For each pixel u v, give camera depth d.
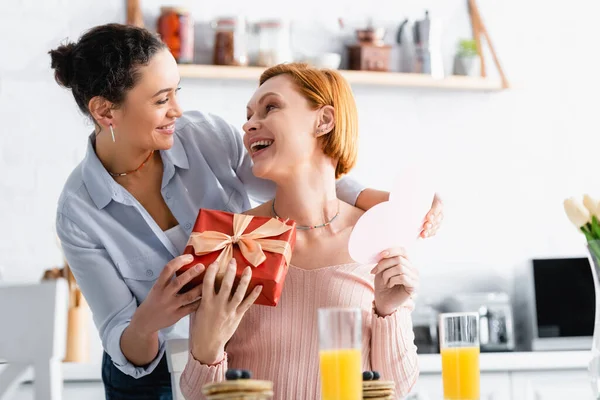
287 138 1.94
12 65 3.97
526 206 4.43
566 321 3.97
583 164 4.49
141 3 4.10
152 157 2.31
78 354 3.55
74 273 2.27
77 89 2.19
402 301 1.84
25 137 3.97
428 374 3.54
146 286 2.27
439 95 4.39
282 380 1.88
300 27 4.26
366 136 4.30
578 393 3.67
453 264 4.32
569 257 4.04
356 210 2.09
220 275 1.68
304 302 1.93
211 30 4.15
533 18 4.51
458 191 4.37
